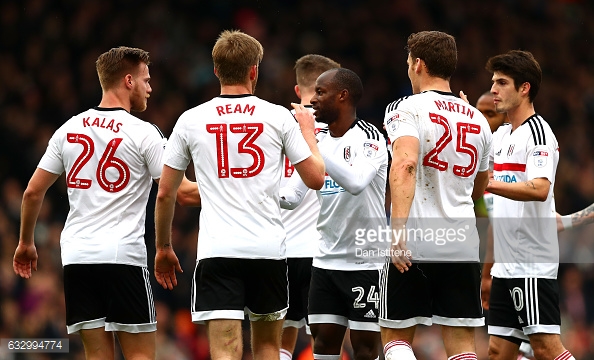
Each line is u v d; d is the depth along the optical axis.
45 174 22.61
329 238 23.86
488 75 69.88
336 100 23.34
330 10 69.75
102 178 22.25
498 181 22.48
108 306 22.19
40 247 46.28
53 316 43.47
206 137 20.12
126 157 22.28
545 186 22.47
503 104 23.69
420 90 21.23
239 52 20.34
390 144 21.42
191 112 20.41
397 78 67.62
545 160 22.77
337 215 23.55
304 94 26.83
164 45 64.56
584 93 72.25
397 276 20.78
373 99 66.00
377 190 23.53
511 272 23.73
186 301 45.25
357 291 23.52
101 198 22.25
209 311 19.98
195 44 65.56
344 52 68.38
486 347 41.91
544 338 23.38
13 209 50.41
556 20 75.75
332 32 69.00
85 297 22.23
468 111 20.94
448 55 20.92
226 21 67.75
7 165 54.84
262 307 20.38
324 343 24.08
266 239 20.03
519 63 23.52
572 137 67.62
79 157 22.30
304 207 25.86
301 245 25.66
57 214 49.00
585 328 47.72
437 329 42.97
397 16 70.50
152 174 22.47
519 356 26.98
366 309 23.50
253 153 20.06
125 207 22.34
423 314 20.83
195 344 42.72
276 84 65.06
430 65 20.94
